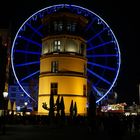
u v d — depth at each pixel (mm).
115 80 72562
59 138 31859
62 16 71875
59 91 68062
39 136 34281
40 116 61781
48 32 73375
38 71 73750
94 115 39906
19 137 32781
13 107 79500
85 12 75938
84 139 30906
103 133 40406
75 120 58219
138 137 34688
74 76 69188
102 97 70625
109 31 74312
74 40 71625
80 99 69000
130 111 122375
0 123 45688
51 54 70375
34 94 126438
